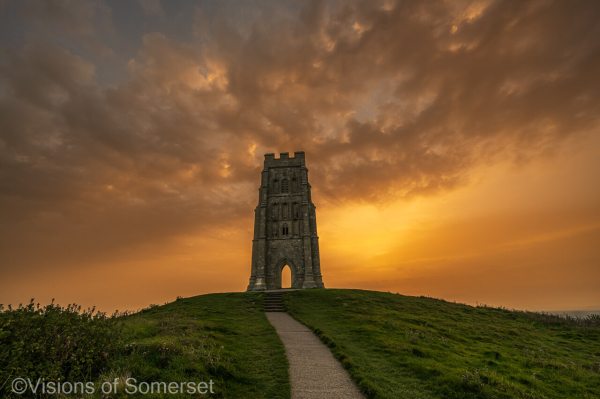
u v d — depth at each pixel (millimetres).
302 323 24781
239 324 23734
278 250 56750
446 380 12047
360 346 17500
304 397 10531
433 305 37062
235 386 11008
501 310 37938
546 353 20438
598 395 13016
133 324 18594
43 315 10891
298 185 62219
